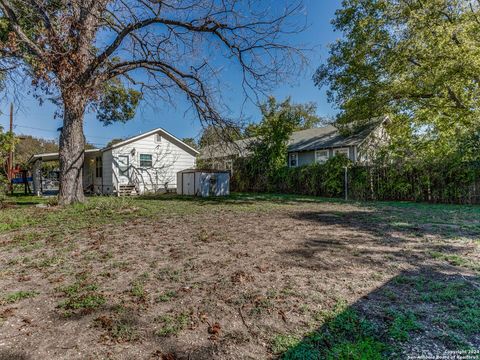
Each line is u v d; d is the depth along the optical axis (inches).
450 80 427.2
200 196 533.3
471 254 143.9
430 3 419.2
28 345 71.0
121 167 577.3
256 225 229.0
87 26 309.1
